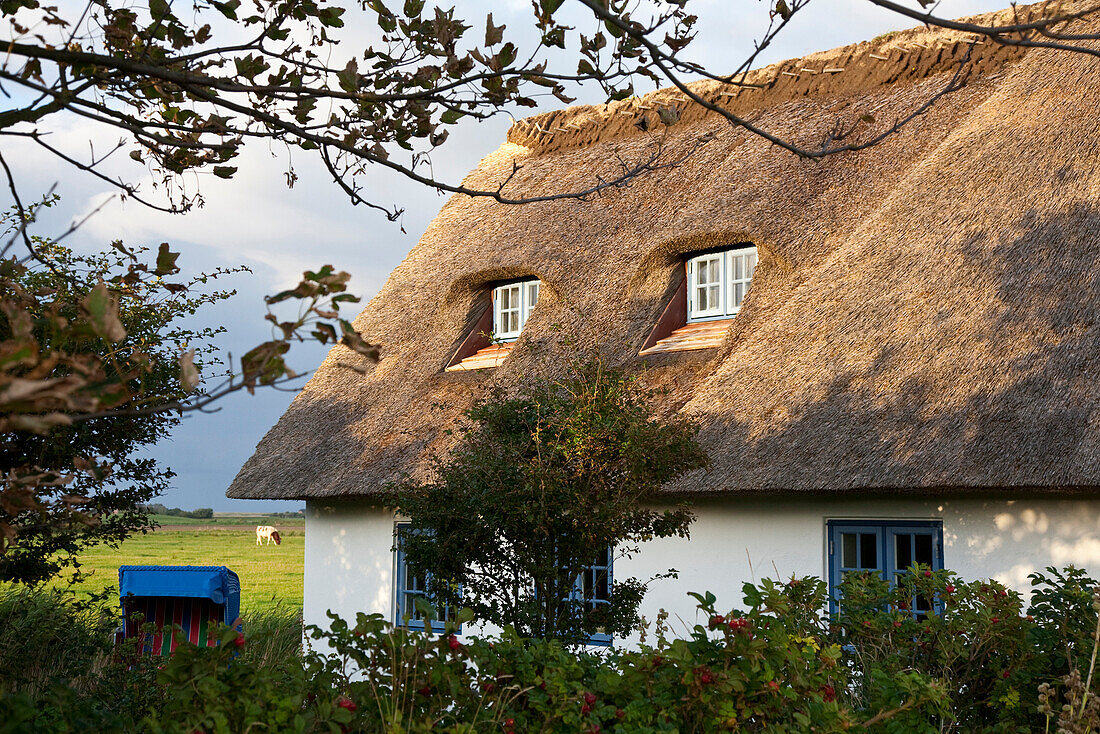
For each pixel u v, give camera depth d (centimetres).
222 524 9831
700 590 922
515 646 425
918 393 795
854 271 955
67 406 225
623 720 387
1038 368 751
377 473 1121
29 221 317
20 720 330
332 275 242
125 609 1143
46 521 328
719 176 1216
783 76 1342
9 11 344
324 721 372
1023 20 1161
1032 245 855
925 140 1113
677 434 641
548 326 1155
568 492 611
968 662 523
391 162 409
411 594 1147
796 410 848
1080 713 431
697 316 1116
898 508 821
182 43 386
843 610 608
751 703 398
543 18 371
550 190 1429
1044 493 741
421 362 1288
